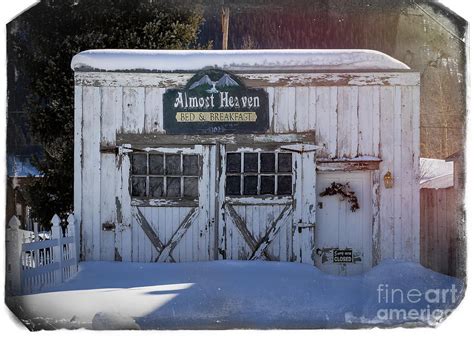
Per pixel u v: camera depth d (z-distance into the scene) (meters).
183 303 11.85
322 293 12.59
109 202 14.12
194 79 14.11
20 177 17.95
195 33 19.08
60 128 18.06
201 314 11.53
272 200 14.05
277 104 14.09
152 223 14.10
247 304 11.98
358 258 14.12
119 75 14.11
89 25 18.23
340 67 14.05
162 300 11.93
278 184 14.08
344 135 14.09
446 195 14.99
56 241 13.18
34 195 17.97
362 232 14.15
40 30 17.97
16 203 17.86
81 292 12.40
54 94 18.05
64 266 13.31
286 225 14.06
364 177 14.16
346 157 14.07
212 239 14.06
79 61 14.09
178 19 18.83
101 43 18.17
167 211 14.09
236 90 14.09
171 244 14.05
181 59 14.14
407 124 14.08
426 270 13.76
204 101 14.10
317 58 14.06
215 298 11.93
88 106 14.12
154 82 14.12
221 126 14.09
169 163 14.15
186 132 14.10
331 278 13.40
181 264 13.80
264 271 13.39
